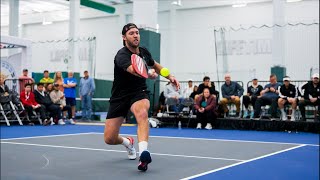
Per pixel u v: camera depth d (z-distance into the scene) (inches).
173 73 868.6
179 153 216.4
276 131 418.3
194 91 489.1
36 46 1032.8
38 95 498.0
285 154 215.5
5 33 1093.1
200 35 848.3
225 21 822.5
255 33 782.5
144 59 153.6
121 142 175.6
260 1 783.1
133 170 155.3
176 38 875.4
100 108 719.1
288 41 743.7
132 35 146.5
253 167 166.4
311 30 726.5
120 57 143.9
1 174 145.3
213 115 448.5
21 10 1005.2
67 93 534.9
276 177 142.3
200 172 152.2
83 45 894.4
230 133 382.9
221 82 599.8
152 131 403.5
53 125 484.7
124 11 913.5
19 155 201.5
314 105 407.2
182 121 474.0
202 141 292.5
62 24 1007.6
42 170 154.6
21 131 378.9
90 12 962.7
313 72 703.1
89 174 145.9
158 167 164.2
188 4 854.5
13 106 479.8
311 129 402.6
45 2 898.7
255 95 443.8
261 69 770.2
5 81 524.4
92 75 764.6
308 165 173.5
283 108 427.5
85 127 449.1
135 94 151.6
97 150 223.5
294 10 747.4
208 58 838.5
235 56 792.3
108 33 954.7
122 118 160.6
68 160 183.5
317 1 729.6
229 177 140.9
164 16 885.8
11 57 565.9
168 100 474.0
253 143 280.4
